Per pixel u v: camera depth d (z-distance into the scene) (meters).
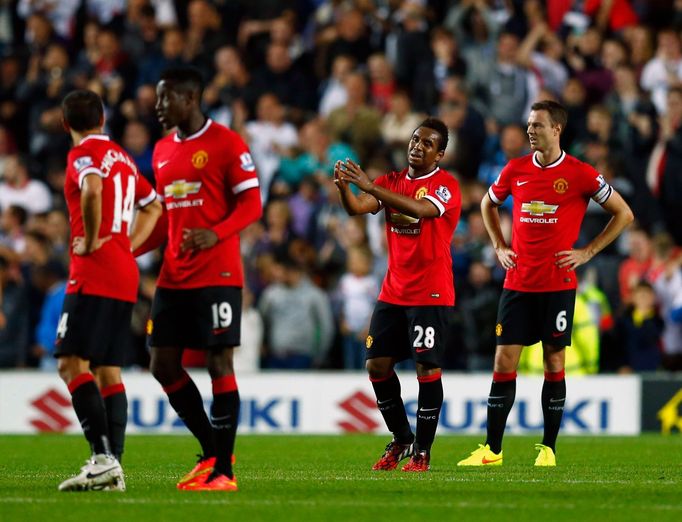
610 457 35.72
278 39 66.19
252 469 30.80
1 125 67.19
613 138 59.78
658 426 48.50
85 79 66.31
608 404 48.53
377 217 56.72
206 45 67.81
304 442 43.00
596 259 53.44
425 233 29.44
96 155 24.30
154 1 73.00
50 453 37.41
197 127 25.20
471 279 51.28
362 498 23.39
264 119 62.06
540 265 31.75
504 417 32.41
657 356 50.50
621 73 62.25
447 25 66.75
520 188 31.97
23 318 52.84
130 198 25.03
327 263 55.94
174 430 48.62
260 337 52.16
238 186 24.84
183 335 25.39
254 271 54.59
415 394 48.25
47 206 61.81
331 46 66.62
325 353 52.69
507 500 23.27
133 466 31.91
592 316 49.12
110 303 24.41
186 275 24.81
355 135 60.19
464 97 60.44
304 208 58.34
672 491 25.17
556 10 68.19
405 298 29.62
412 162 29.58
